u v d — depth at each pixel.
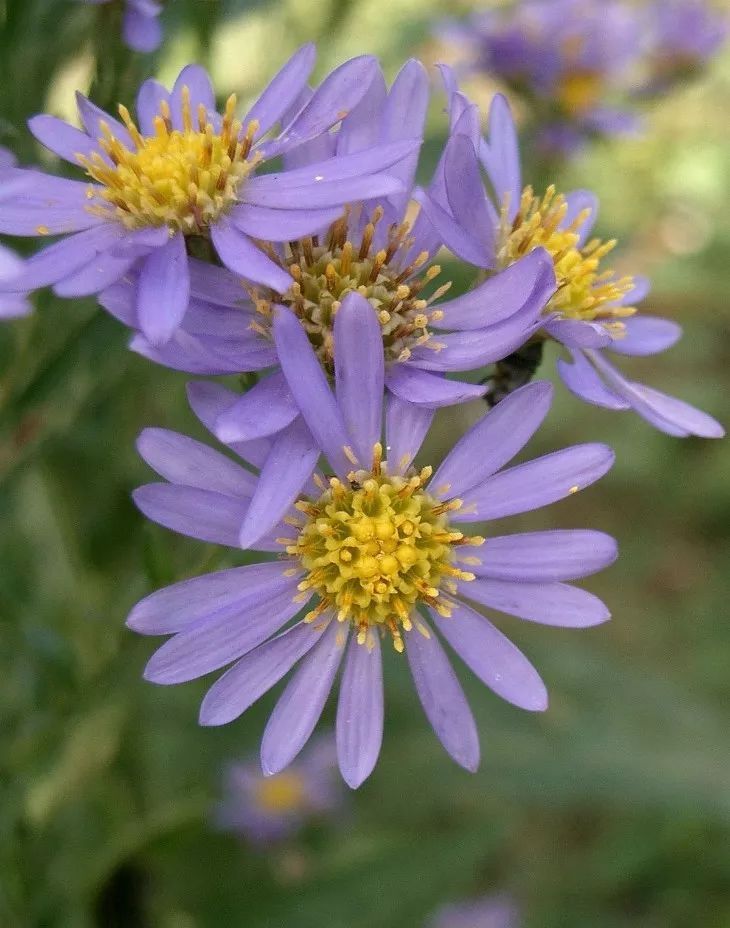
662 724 0.19
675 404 0.12
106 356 0.13
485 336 0.11
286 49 0.15
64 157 0.11
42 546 0.15
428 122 0.19
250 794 0.19
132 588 0.13
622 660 0.21
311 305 0.11
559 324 0.11
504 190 0.12
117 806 0.16
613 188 0.29
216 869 0.18
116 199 0.11
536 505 0.11
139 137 0.11
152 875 0.17
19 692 0.14
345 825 0.19
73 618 0.14
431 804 0.20
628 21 0.21
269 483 0.10
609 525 0.29
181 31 0.14
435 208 0.10
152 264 0.10
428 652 0.11
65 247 0.10
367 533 0.11
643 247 0.31
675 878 0.23
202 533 0.10
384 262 0.11
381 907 0.18
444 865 0.18
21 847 0.14
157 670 0.10
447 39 0.21
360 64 0.11
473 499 0.11
